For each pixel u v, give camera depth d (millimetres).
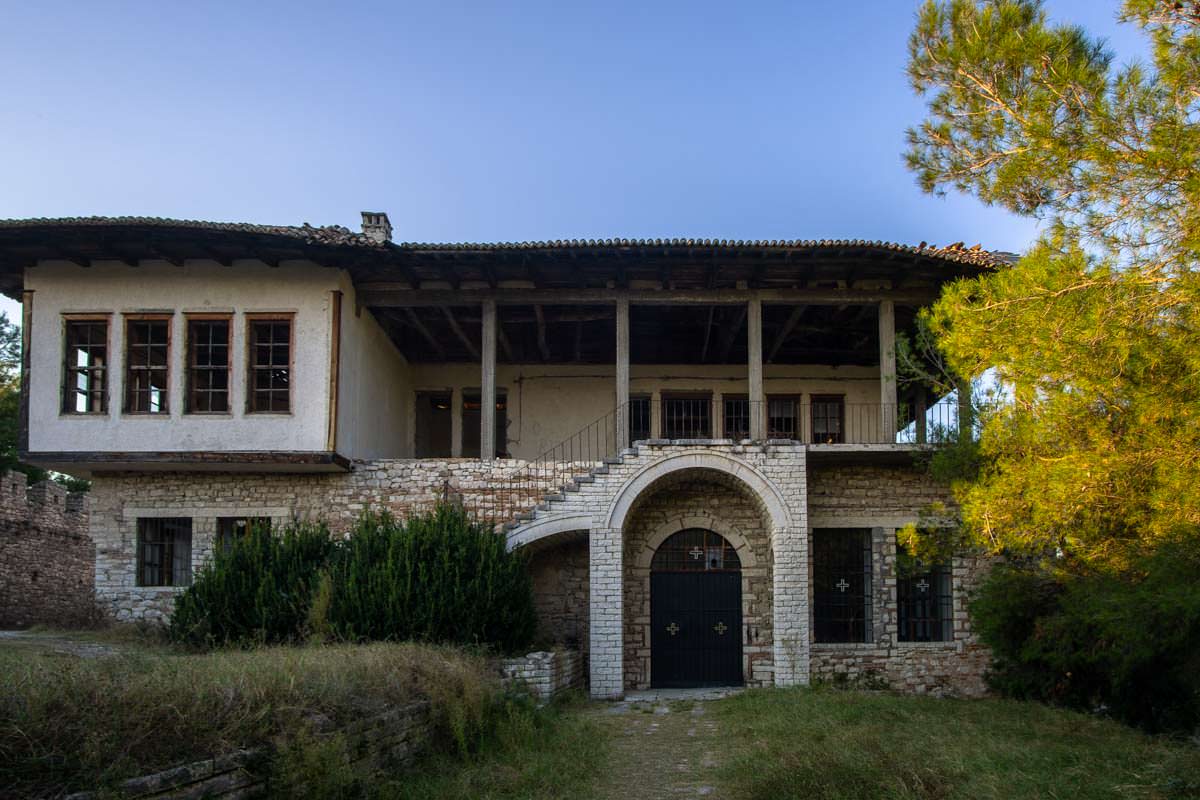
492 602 14062
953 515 15625
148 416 16891
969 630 17828
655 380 22703
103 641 14945
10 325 25688
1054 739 11062
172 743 6375
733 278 18125
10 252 16781
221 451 16781
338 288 17281
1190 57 8609
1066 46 9430
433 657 11117
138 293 17250
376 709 8797
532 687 13586
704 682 17844
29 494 24141
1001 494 11938
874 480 18328
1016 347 10344
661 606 18062
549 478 17906
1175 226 8953
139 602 17328
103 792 5559
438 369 22891
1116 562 11281
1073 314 9492
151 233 15914
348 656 10094
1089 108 9125
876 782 8281
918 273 17734
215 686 7219
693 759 10625
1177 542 9938
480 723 10508
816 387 22594
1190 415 9281
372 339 19484
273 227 16188
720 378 22656
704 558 18281
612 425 22531
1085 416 10766
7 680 6059
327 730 7859
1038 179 9625
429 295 18250
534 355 22984
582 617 17984
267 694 7641
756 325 18219
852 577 18391
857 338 21828
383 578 13750
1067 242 9625
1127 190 9094
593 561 16500
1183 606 9852
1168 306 9141
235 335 17125
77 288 17250
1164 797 8047
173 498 17703
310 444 16812
